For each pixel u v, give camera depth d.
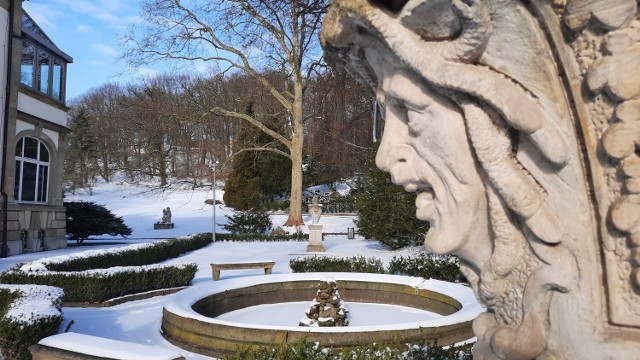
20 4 17.44
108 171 47.88
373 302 7.88
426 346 3.52
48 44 19.08
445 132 1.42
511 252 1.37
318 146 22.69
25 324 4.51
